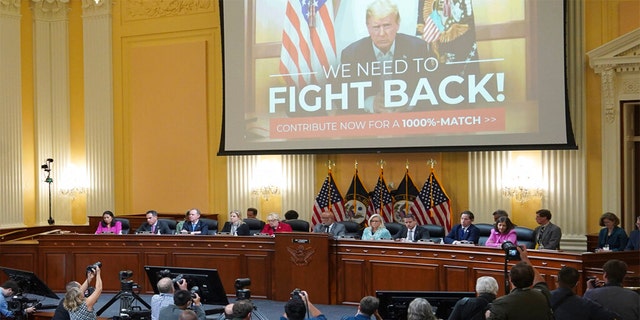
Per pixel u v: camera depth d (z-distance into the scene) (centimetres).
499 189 1279
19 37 1609
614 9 1212
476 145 1258
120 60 1603
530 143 1219
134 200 1591
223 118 1459
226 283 1166
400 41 1316
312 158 1428
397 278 1052
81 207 1642
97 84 1611
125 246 1217
